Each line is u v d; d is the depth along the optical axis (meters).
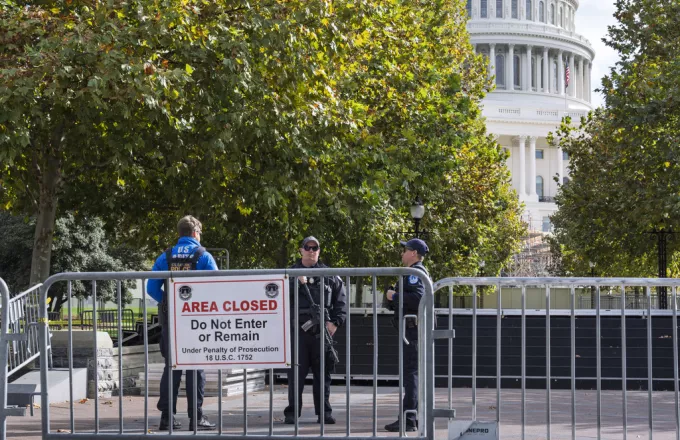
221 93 15.31
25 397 7.15
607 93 28.03
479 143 32.97
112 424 9.59
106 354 13.53
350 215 20.67
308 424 9.42
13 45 13.98
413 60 22.81
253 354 6.95
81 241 37.62
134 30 14.05
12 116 13.40
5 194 19.86
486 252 44.03
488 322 14.90
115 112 14.51
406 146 21.91
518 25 116.69
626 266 35.75
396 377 15.24
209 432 8.30
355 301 35.91
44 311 7.12
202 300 6.97
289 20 15.30
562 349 14.86
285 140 16.55
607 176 29.73
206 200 17.45
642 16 27.59
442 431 9.03
